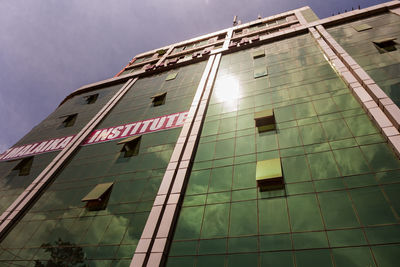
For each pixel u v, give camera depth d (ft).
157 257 44.83
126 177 70.64
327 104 65.72
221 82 98.37
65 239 58.03
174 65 133.69
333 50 85.51
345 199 43.52
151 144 79.97
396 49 72.54
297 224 42.88
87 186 73.15
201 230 48.39
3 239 63.46
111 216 59.62
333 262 36.11
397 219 37.76
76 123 115.44
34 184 80.02
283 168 53.88
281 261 38.75
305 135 59.72
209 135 73.05
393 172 44.19
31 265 54.70
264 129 66.49
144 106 106.22
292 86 78.74
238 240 44.16
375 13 100.32
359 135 53.83
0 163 107.14
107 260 49.60
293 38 109.81
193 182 59.67
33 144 112.27
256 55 105.91
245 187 53.52
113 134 93.97
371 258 34.83
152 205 58.49
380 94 57.47
